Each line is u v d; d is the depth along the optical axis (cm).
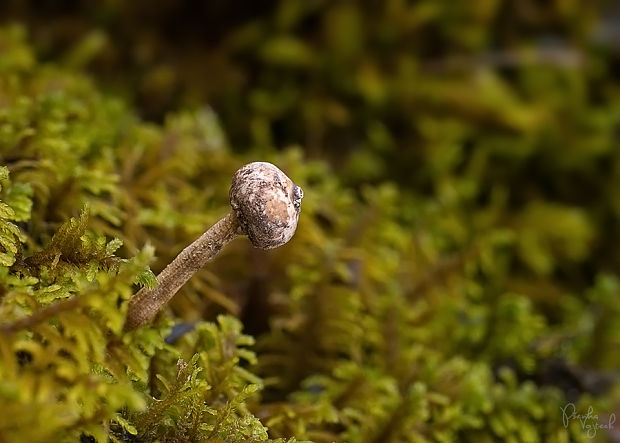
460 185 44
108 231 26
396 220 40
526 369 30
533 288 44
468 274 33
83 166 28
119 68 44
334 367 28
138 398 21
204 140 34
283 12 44
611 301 31
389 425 26
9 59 34
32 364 22
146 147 31
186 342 25
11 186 25
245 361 27
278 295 28
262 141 43
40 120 27
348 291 28
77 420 22
